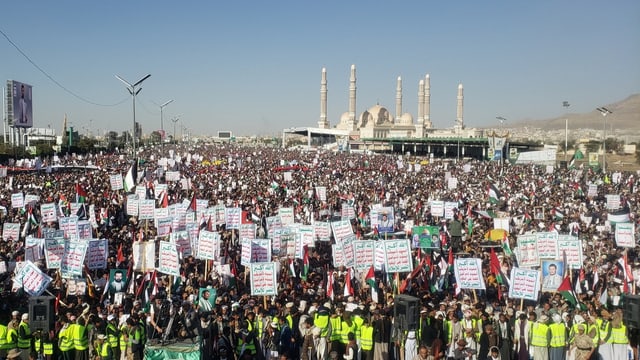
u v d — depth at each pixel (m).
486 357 16.44
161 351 14.69
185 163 92.25
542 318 16.42
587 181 72.56
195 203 37.25
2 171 56.75
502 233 32.12
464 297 19.95
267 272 19.45
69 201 41.91
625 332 16.45
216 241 23.16
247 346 16.44
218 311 17.81
